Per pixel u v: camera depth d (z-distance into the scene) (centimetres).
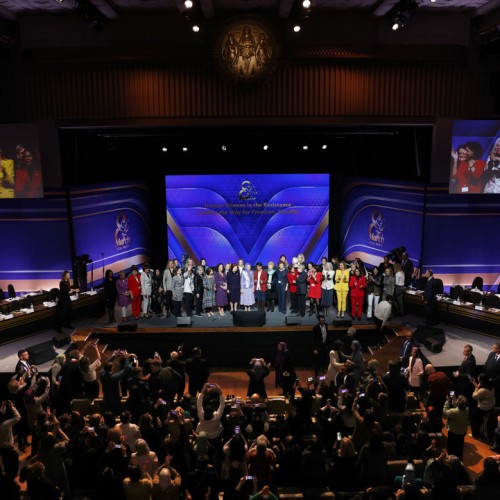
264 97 1342
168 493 569
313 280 1381
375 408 800
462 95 1362
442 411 896
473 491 584
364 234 1708
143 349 1300
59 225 1426
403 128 1523
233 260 1723
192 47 1304
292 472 655
